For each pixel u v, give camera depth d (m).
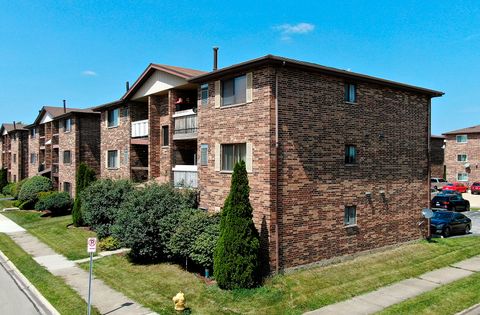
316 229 16.55
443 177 58.59
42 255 20.16
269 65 15.15
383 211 19.53
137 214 17.50
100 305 13.02
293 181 15.78
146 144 26.44
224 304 12.86
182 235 15.73
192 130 20.59
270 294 13.50
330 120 17.14
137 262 17.97
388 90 19.84
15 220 31.05
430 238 22.19
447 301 13.25
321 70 16.38
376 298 13.67
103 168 30.80
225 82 17.50
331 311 12.48
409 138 21.03
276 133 15.22
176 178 21.44
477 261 18.33
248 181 15.21
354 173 18.14
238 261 13.90
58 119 38.81
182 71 21.89
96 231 22.77
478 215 32.06
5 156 60.09
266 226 15.12
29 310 13.12
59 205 31.88
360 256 18.30
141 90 25.61
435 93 21.86
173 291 14.08
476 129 53.44
